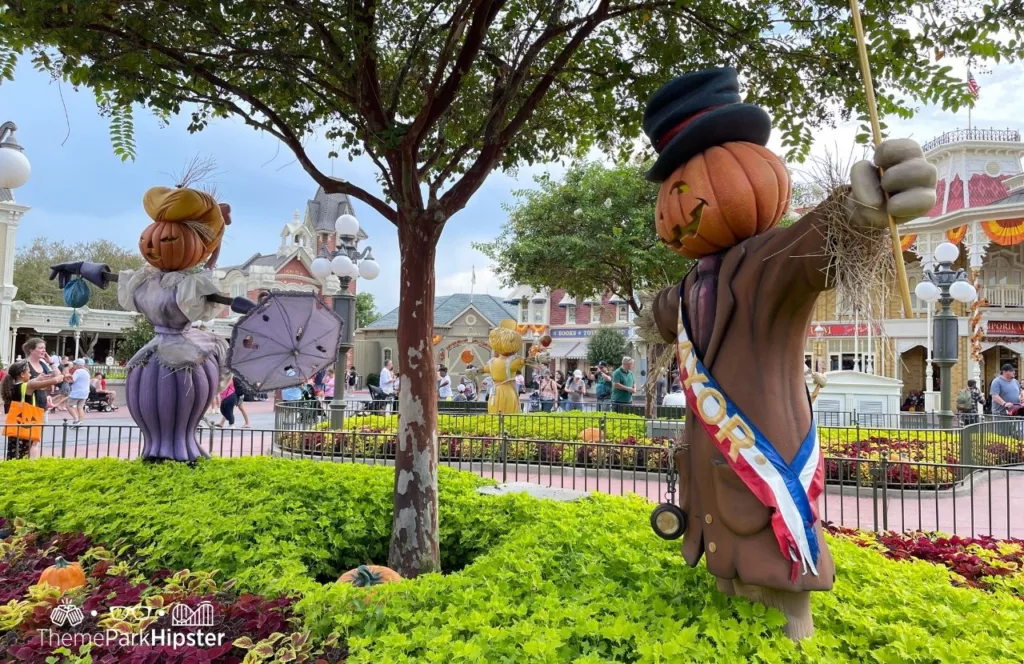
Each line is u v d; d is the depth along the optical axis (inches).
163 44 196.5
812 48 209.0
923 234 1015.0
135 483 226.7
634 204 633.0
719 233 122.6
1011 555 198.5
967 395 687.1
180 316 252.2
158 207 243.9
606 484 385.1
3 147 231.3
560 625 116.7
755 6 210.1
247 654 119.8
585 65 245.8
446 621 122.1
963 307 1041.5
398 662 105.7
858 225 100.3
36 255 1817.2
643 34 230.2
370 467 262.5
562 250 642.2
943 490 370.3
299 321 244.5
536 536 168.4
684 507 130.0
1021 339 1042.1
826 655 106.4
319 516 203.8
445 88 198.4
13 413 350.3
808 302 114.3
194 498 209.9
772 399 114.9
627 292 701.9
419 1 206.2
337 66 188.1
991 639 115.1
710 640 109.7
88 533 191.0
